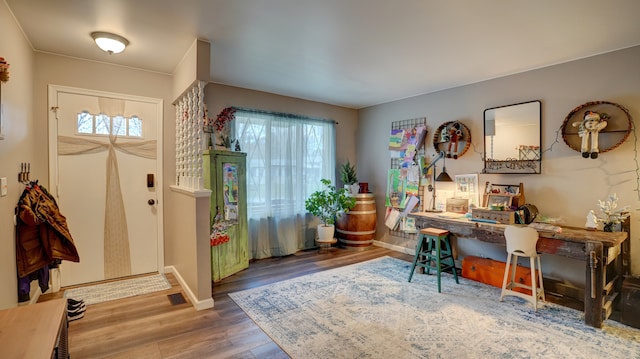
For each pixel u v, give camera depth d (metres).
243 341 2.20
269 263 4.12
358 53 2.97
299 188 4.79
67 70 3.08
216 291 3.12
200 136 2.75
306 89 4.29
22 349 1.20
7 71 1.92
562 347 2.12
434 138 4.25
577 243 2.51
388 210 4.87
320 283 3.34
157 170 3.57
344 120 5.36
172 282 3.32
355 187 4.95
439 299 2.93
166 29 2.47
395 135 4.80
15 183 2.32
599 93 2.91
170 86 3.64
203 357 2.01
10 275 2.17
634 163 2.72
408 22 2.34
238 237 3.79
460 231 3.29
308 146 4.93
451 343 2.17
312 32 2.52
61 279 3.12
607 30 2.45
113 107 3.32
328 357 2.01
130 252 3.45
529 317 2.56
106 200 3.31
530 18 2.26
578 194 3.03
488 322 2.48
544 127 3.27
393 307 2.75
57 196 3.06
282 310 2.69
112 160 3.34
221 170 3.53
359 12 2.19
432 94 4.34
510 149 3.52
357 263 4.10
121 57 3.10
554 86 3.21
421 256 3.77
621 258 2.70
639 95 2.70
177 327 2.38
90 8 2.14
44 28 2.46
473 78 3.72
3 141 2.06
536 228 2.79
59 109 3.06
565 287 3.04
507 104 3.56
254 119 4.34
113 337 2.24
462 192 3.95
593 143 2.88
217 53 2.98
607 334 2.29
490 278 3.29
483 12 2.19
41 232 2.39
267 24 2.38
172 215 3.63
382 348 2.11
